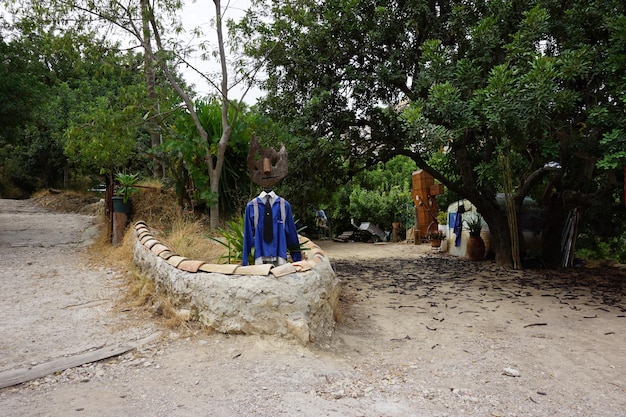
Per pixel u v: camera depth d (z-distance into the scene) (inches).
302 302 175.6
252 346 165.8
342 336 192.4
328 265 211.9
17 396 131.9
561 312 238.2
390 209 813.2
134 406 125.9
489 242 453.4
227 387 137.6
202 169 398.3
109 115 368.8
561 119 295.1
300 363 154.9
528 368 159.8
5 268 310.3
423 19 368.8
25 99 472.4
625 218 427.5
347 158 429.7
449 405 129.9
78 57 364.2
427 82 311.9
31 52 472.7
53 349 168.4
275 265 199.3
